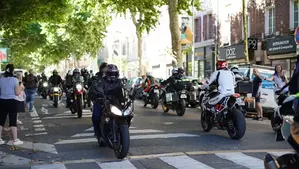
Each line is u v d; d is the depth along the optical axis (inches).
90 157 341.1
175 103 661.9
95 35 1497.3
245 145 383.9
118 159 327.9
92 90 346.9
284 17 1042.1
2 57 1212.5
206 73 1501.0
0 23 920.9
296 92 190.5
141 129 495.8
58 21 1043.3
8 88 400.5
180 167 297.6
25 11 856.3
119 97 329.7
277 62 1051.9
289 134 169.9
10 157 346.6
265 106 655.8
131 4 1089.4
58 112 751.1
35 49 1793.8
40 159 338.0
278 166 172.1
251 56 1151.0
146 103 836.0
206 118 462.0
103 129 346.3
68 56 1946.4
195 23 1583.4
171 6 1023.6
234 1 1291.8
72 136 455.8
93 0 1144.2
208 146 379.6
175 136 436.8
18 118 653.3
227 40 1331.2
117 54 2327.8
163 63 1893.5
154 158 328.2
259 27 1151.6
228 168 292.5
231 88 426.6
